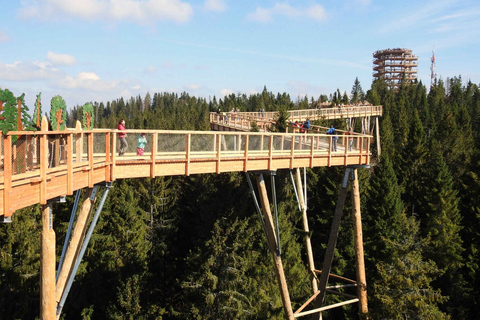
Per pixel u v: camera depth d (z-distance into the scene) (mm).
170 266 30594
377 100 81438
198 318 23094
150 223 31047
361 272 20828
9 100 6719
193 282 24375
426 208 30047
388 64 139125
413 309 19016
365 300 20641
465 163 37969
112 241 27250
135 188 32531
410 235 22156
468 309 24172
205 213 27219
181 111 96062
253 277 24750
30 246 22922
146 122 84062
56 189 8453
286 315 17266
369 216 28797
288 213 29109
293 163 17047
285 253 25719
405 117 61562
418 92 93438
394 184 31141
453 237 25781
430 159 36469
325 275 20922
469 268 25750
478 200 28625
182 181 32781
